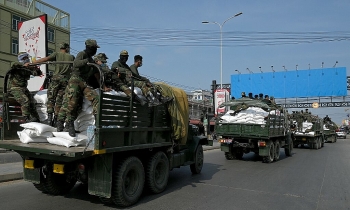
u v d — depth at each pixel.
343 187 8.07
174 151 8.26
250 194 7.12
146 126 6.40
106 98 5.21
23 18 29.61
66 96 5.56
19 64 5.99
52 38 32.16
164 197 6.67
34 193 6.74
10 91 6.08
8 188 7.17
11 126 6.22
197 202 6.33
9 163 10.20
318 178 9.34
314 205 6.32
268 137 12.27
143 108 6.27
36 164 5.78
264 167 11.47
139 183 6.14
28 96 6.26
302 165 12.27
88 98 5.29
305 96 32.16
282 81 32.97
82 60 5.45
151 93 6.46
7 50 28.00
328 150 20.42
